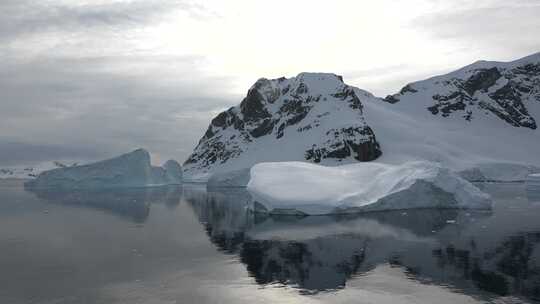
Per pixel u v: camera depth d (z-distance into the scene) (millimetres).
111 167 141375
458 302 24047
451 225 49875
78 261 34000
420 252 36344
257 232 47156
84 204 81250
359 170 70875
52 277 29453
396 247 38469
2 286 27391
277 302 24500
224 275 29906
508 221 52438
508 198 84188
